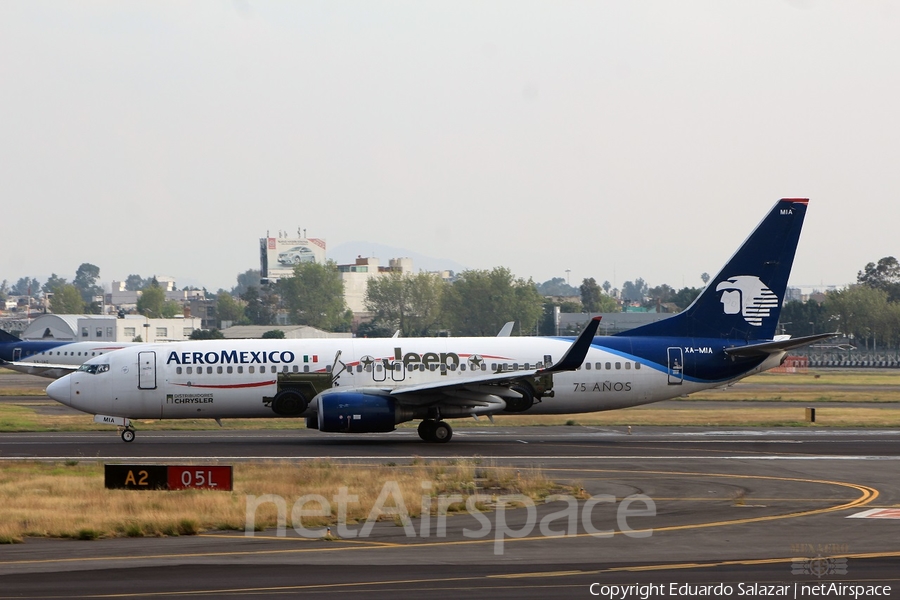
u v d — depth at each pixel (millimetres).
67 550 80938
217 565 74625
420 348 182625
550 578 70312
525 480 120438
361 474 125625
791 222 189375
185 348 180750
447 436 178875
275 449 164750
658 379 184750
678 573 72188
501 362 182750
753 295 189250
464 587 67250
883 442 177125
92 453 158375
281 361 179625
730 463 144500
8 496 107500
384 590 66188
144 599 63469
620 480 125375
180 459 149625
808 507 104188
